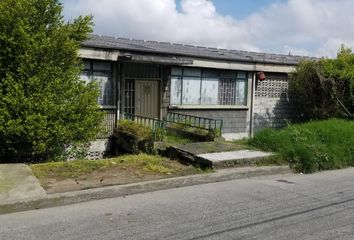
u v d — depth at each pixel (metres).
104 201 6.70
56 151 11.06
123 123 14.03
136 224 5.55
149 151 11.42
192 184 7.97
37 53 10.27
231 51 21.33
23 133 9.96
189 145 10.58
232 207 6.42
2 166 8.10
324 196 7.22
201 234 5.21
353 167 10.27
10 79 9.96
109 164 8.55
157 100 16.06
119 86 14.91
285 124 19.62
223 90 17.75
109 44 14.91
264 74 18.84
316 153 9.98
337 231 5.39
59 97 10.62
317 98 18.14
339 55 18.69
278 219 5.86
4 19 10.14
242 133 18.38
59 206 6.40
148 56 14.70
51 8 10.90
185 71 16.62
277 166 9.32
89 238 5.04
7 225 5.49
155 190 7.46
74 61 11.27
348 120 16.31
